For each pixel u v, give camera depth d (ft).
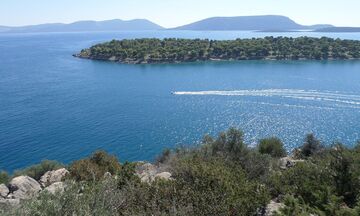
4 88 445.37
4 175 123.65
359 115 315.17
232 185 44.80
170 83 482.28
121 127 292.20
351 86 429.38
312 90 412.57
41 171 129.49
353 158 56.13
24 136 263.08
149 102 379.76
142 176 64.75
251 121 304.71
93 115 327.26
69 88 451.12
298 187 56.34
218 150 91.20
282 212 42.91
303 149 136.87
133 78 528.63
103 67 643.86
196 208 34.96
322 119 305.73
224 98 390.83
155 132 280.51
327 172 57.77
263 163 80.84
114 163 94.84
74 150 238.48
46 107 353.10
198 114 331.16
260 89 426.10
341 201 50.26
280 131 275.59
